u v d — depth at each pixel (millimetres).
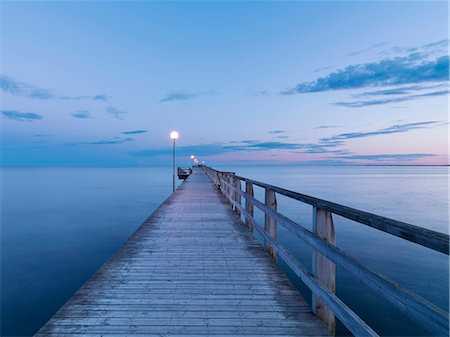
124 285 2982
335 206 1936
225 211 7508
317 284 2230
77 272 10883
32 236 16469
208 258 3857
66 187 53781
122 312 2451
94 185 59438
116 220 21406
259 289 2930
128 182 69688
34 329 7082
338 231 17062
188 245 4457
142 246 4395
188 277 3213
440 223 20875
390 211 25766
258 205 4441
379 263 11695
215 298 2729
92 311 2461
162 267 3510
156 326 2258
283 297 2760
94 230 18062
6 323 7367
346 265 1741
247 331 2211
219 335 2158
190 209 7828
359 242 14664
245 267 3531
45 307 8203
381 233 16609
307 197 2479
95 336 2119
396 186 55156
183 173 35781
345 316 1766
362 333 1569
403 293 1226
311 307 2562
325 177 89375
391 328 6828
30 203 30906
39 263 11867
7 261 12094
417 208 27297
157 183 65688
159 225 5852
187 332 2186
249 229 5453
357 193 40281
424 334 6586
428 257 12352
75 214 24016
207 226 5758
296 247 12531
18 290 9266
